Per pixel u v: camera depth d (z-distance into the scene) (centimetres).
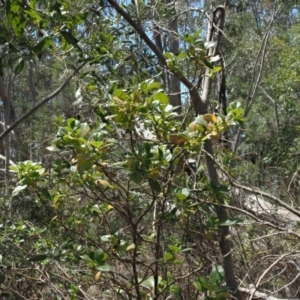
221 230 321
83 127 240
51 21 300
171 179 275
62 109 812
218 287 256
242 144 862
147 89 264
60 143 240
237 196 388
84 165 238
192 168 356
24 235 446
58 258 347
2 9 308
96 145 239
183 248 296
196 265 329
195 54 308
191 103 337
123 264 331
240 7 1012
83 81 431
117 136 288
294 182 547
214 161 329
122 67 406
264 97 1276
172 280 306
